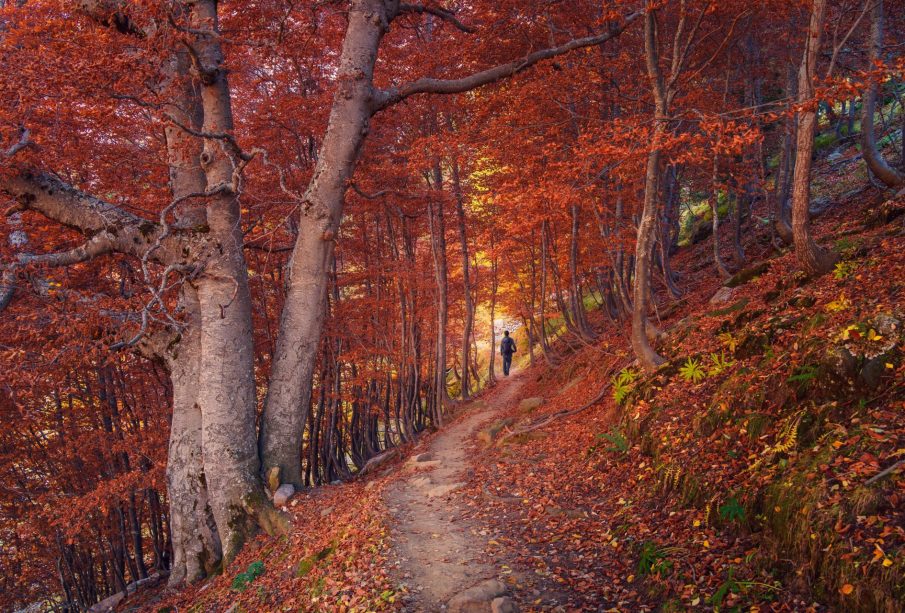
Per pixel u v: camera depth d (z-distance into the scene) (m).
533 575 5.55
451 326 26.55
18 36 9.07
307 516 9.38
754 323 7.95
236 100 17.72
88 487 17.47
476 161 16.38
